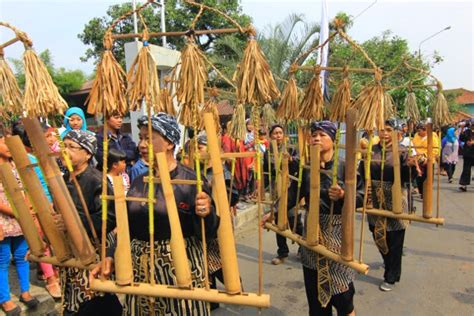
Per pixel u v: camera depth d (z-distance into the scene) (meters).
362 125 2.22
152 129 2.03
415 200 8.29
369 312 3.53
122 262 1.89
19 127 3.34
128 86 1.93
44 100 1.80
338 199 2.39
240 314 3.55
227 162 3.66
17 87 1.92
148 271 2.04
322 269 2.54
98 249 2.21
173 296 1.87
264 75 1.94
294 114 2.78
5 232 3.03
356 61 9.95
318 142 2.60
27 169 2.11
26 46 1.83
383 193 3.79
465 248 5.20
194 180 2.02
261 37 12.01
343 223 2.27
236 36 13.09
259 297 1.85
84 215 2.29
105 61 1.87
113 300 2.52
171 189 1.85
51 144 3.44
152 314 2.05
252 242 5.71
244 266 4.77
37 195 2.14
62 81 16.27
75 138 2.32
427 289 3.96
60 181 2.01
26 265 3.29
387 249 3.84
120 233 1.88
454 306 3.59
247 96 1.93
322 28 8.62
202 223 1.86
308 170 2.74
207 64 2.23
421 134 7.08
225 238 1.86
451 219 6.75
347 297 2.58
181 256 1.84
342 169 2.62
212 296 1.86
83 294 2.34
